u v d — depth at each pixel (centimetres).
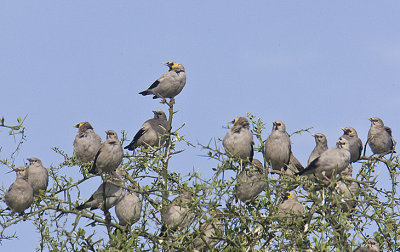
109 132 1564
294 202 1590
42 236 1325
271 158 1614
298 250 1209
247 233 1293
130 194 1582
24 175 1553
